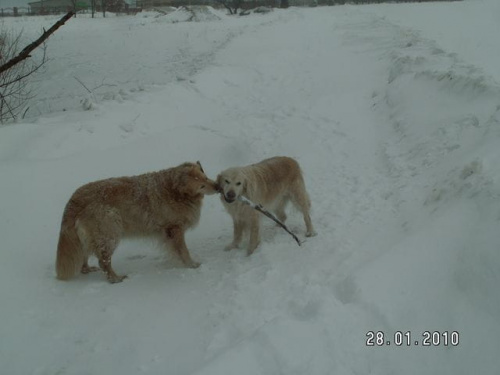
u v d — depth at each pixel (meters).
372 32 9.88
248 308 2.29
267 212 2.90
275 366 1.73
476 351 1.77
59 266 2.65
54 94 8.33
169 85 6.41
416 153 3.94
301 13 15.40
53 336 2.21
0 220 3.05
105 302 2.49
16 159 3.74
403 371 1.75
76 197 2.67
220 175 2.93
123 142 4.49
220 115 5.95
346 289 2.20
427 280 2.13
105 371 1.98
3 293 2.49
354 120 5.25
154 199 2.76
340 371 1.72
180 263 2.90
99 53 11.09
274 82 7.29
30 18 17.25
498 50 8.23
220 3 25.22
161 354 2.05
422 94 4.94
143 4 26.98
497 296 1.93
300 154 4.62
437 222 2.51
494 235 2.17
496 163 2.84
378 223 3.05
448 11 14.27
